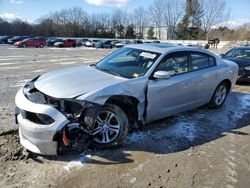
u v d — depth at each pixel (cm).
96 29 8825
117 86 403
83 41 5112
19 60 1627
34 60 1653
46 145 352
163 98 470
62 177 333
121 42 5206
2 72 1073
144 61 476
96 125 396
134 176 343
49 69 1212
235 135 485
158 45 539
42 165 356
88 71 461
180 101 511
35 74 1045
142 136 456
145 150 409
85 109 368
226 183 338
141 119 449
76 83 396
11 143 411
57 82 401
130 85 421
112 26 8931
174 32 8331
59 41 4528
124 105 426
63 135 352
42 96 376
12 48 3375
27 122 355
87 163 365
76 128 360
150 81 446
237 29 7375
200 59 564
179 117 559
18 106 373
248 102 704
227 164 383
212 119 559
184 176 349
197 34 7969
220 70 602
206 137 470
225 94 643
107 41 4803
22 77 962
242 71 903
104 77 429
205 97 580
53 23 8606
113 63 495
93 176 338
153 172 354
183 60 521
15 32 7919
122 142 418
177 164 376
